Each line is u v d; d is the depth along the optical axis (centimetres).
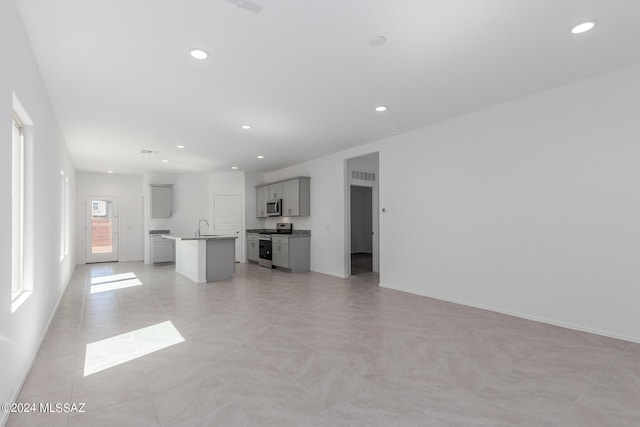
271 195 861
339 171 674
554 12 230
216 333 345
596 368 262
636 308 312
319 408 208
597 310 335
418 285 516
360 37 259
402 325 368
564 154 357
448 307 440
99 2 213
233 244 663
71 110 410
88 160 729
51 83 333
